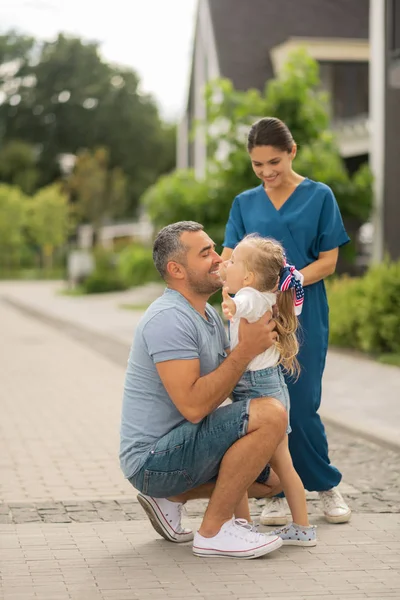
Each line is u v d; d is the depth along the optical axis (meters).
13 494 7.17
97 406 11.39
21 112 86.62
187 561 5.50
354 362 14.70
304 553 5.65
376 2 21.11
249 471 5.46
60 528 6.21
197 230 5.58
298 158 21.92
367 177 21.86
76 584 5.10
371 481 7.61
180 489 5.59
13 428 9.93
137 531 6.14
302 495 5.76
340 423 9.80
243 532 5.56
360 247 28.38
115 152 85.56
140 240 51.75
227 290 5.42
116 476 7.78
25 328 23.59
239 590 5.00
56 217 65.56
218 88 23.02
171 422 5.57
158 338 5.41
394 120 21.20
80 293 38.56
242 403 5.46
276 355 5.58
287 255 6.24
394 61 20.41
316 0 31.31
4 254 65.38
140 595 4.93
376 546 5.78
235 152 22.58
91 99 86.62
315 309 6.23
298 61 22.92
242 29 30.58
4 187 66.25
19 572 5.29
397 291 15.23
